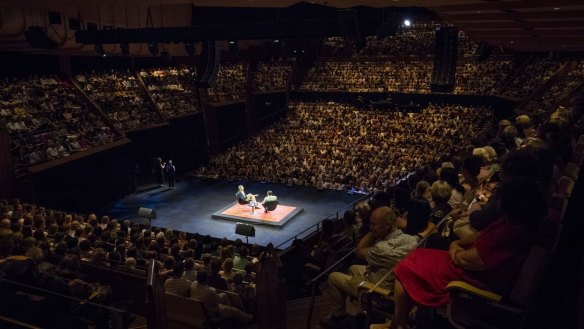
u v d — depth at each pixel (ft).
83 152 82.79
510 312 12.25
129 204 89.76
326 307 24.84
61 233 41.98
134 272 32.01
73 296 23.62
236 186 100.32
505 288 11.81
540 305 11.20
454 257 12.57
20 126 76.18
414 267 13.24
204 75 88.12
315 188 97.25
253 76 137.80
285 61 146.20
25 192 70.95
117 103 100.22
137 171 100.22
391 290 14.75
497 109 116.57
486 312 12.42
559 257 12.96
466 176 22.43
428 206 17.79
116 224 52.70
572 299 11.21
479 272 12.22
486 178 23.82
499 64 123.34
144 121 103.19
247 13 100.58
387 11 51.49
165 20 99.60
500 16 37.19
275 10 96.32
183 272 28.76
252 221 79.97
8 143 68.39
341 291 17.34
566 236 14.01
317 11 74.23
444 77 124.06
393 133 117.60
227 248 39.73
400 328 13.57
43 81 87.76
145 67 114.32
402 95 131.23
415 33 138.51
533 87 105.50
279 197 92.53
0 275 22.35
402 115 126.93
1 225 42.60
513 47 80.59
